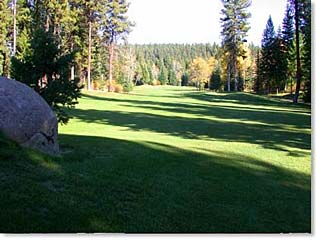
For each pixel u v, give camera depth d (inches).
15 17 1481.3
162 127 699.4
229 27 2159.2
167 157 364.8
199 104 1331.2
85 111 977.5
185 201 236.4
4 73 1423.5
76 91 443.5
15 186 216.8
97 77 2218.3
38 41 440.5
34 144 305.4
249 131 649.6
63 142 420.2
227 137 575.2
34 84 435.5
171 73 4751.5
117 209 208.8
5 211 185.6
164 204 225.9
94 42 1948.8
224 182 289.4
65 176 251.8
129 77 2598.4
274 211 232.7
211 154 404.2
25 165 254.8
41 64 437.1
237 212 225.3
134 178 273.0
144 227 189.9
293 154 428.5
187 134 607.2
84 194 223.8
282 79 2033.7
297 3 1318.9
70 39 1769.2
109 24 1825.8
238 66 2482.8
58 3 1615.4
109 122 769.6
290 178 317.1
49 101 428.5
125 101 1374.3
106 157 339.6
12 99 300.7
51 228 177.5
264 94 2028.8
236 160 378.9
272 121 812.6
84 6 1758.1
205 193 257.0
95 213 198.7
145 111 1024.9
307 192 276.7
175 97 1738.4
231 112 1026.7
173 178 286.7
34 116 307.9
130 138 537.6
